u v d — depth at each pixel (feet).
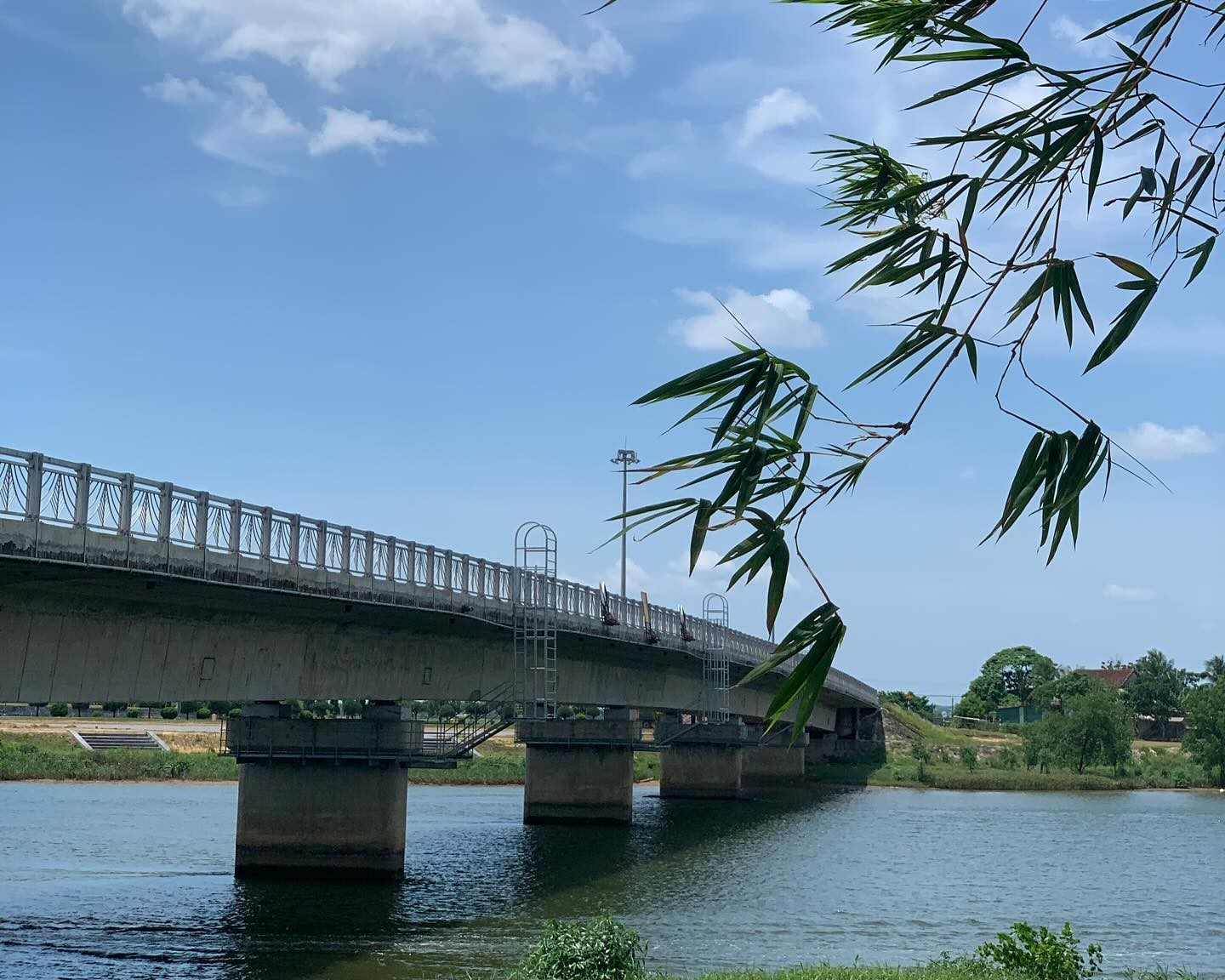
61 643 109.19
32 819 253.65
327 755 166.61
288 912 141.28
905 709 622.54
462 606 164.66
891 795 368.48
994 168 33.32
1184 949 128.67
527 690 188.75
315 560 130.82
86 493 97.40
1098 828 264.11
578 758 259.80
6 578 99.55
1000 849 220.23
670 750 349.61
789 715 410.72
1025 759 455.22
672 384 32.04
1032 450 32.81
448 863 187.93
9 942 123.44
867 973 85.56
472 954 118.11
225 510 115.65
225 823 248.11
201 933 128.06
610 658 241.35
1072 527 32.60
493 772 405.80
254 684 138.31
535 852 205.46
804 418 32.27
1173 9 31.07
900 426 31.30
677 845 220.02
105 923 133.69
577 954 82.12
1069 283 31.76
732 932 132.46
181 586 113.70
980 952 89.71
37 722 446.60
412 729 169.89
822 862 197.36
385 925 133.59
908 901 157.58
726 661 272.10
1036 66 32.71
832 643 31.89
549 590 193.88
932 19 33.99
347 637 156.46
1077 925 142.41
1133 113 32.04
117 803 297.12
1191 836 245.65
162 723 479.41
